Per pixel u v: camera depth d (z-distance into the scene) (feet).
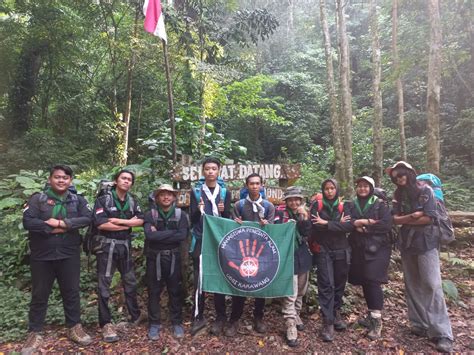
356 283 13.28
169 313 13.80
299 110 62.44
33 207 11.79
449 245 21.48
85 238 13.01
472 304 15.42
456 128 43.27
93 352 11.66
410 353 11.80
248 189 13.67
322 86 64.59
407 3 37.96
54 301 14.58
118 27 38.37
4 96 40.70
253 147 60.95
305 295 14.85
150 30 17.40
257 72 61.46
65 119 40.22
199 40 29.63
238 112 53.98
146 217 12.67
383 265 12.66
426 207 12.01
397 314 14.46
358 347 12.17
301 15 71.20
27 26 37.19
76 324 12.30
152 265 12.69
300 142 60.95
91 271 16.69
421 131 50.67
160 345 12.14
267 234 12.95
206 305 14.92
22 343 12.13
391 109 55.62
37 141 35.50
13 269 17.16
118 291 15.53
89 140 39.52
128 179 12.66
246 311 14.58
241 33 34.19
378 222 12.49
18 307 14.14
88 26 37.60
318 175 38.50
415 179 12.43
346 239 13.00
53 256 11.81
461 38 39.42
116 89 41.70
